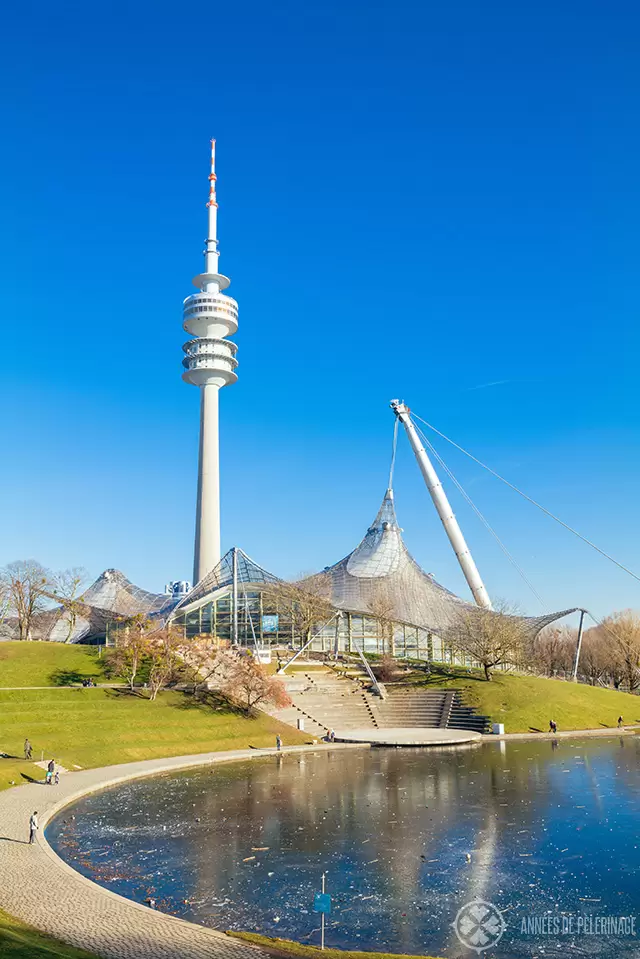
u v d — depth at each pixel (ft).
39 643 370.32
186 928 86.02
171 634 311.68
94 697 274.57
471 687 340.59
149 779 190.19
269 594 402.93
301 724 278.67
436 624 414.62
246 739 251.19
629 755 232.94
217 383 600.39
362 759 226.58
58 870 106.93
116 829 138.00
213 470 581.12
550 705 319.88
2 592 426.51
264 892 103.91
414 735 272.10
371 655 418.31
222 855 121.70
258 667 294.46
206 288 624.18
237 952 79.05
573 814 151.02
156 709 263.70
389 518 471.21
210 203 633.61
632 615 488.44
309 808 155.94
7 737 213.05
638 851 124.16
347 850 124.77
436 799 165.27
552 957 83.30
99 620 414.62
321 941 86.07
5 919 82.84
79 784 175.52
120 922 86.79
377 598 421.59
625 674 459.73
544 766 211.20
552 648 552.41
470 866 116.16
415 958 79.66
